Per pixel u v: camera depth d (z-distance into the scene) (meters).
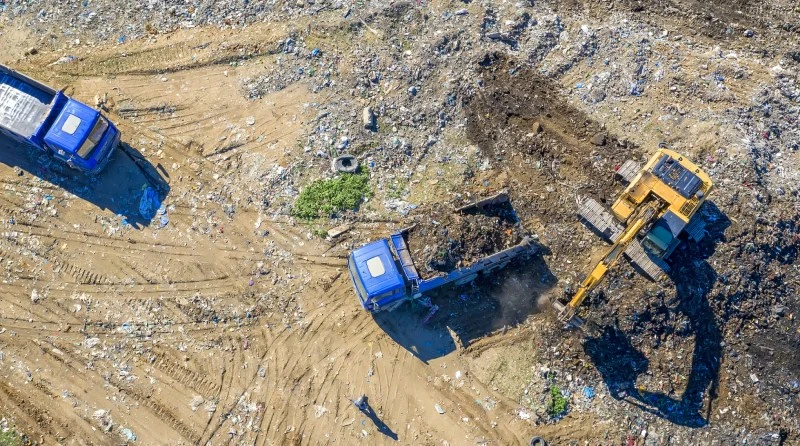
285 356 22.39
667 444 21.31
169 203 24.39
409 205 24.02
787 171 24.30
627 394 21.80
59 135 23.16
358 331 22.61
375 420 21.62
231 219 24.09
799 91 25.94
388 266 21.31
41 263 23.69
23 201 24.47
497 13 27.16
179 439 21.61
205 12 27.52
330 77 26.14
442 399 21.84
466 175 24.42
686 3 27.50
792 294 22.19
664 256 22.09
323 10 27.31
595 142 24.77
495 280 23.16
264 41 26.84
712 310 22.14
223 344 22.61
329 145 25.00
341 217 23.98
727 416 21.55
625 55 26.23
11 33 27.34
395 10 27.00
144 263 23.62
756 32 27.05
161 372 22.36
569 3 27.56
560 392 21.83
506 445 21.38
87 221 24.22
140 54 26.86
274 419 21.72
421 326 22.69
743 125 24.84
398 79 25.97
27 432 21.81
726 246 22.45
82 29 27.44
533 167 24.47
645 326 21.94
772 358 21.89
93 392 22.19
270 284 23.22
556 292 22.92
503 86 25.73
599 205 22.98
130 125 25.66
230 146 25.19
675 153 22.36
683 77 25.72
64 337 22.81
